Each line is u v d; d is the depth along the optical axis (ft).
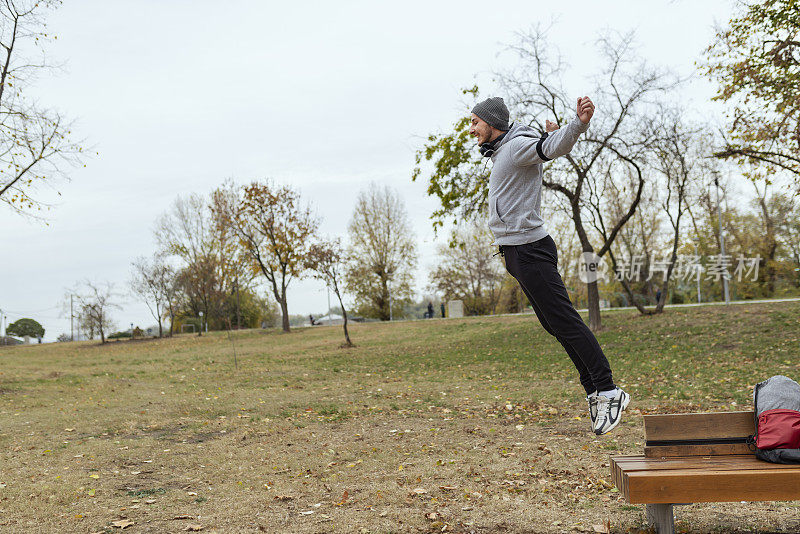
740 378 40.01
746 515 14.07
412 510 15.55
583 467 19.30
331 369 66.28
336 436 27.96
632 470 11.19
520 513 14.88
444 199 71.72
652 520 12.94
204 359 86.63
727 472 10.59
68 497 17.71
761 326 62.28
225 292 160.56
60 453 24.84
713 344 57.98
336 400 40.68
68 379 61.11
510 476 18.71
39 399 44.62
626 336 69.36
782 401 11.63
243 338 131.75
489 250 173.37
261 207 143.74
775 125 54.44
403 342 97.76
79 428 31.40
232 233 152.25
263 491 18.17
